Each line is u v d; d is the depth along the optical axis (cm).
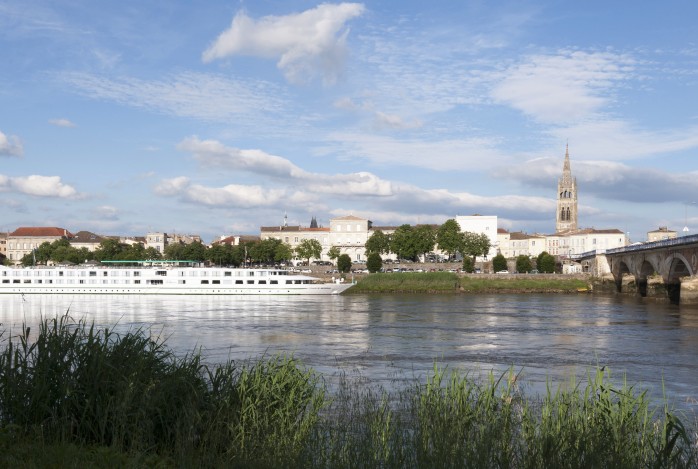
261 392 2034
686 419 2619
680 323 7438
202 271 13388
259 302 11294
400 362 4597
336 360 4681
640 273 13538
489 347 5400
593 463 1565
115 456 1573
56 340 1914
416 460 1725
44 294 13525
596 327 7006
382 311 9225
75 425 1748
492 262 19650
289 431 1923
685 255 10625
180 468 1576
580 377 4009
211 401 1925
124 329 6581
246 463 1631
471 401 2238
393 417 2242
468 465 1598
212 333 6412
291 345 5500
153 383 1844
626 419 1903
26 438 1642
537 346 5462
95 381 1819
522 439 1950
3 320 7975
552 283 15300
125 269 13538
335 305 10512
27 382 1847
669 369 4341
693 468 1664
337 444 1817
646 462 1681
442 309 9625
